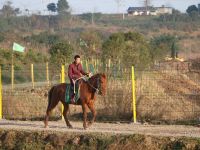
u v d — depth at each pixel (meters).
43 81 48.56
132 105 27.83
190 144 20.83
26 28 132.75
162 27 163.00
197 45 137.88
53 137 22.52
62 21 154.12
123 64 41.16
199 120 26.98
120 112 27.98
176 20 176.38
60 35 106.38
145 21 174.62
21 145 22.72
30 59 60.00
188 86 38.56
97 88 24.19
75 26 150.88
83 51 56.81
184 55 113.50
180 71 41.19
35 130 23.66
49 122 27.28
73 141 22.12
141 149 21.20
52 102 25.22
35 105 30.70
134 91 27.22
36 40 90.12
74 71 24.83
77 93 24.48
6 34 89.25
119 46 45.00
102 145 21.62
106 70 32.59
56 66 46.84
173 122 26.80
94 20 171.12
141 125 25.83
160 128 24.73
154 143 21.30
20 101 30.83
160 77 36.81
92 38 63.22
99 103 28.77
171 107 28.91
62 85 25.06
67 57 48.56
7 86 42.31
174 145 21.05
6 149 22.97
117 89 28.64
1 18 140.75
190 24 169.62
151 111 27.97
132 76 27.27
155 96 29.86
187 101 30.86
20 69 50.97
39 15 155.88
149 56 48.50
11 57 54.66
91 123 24.64
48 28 141.00
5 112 30.05
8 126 25.47
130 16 188.62
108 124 26.14
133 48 45.97
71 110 30.19
